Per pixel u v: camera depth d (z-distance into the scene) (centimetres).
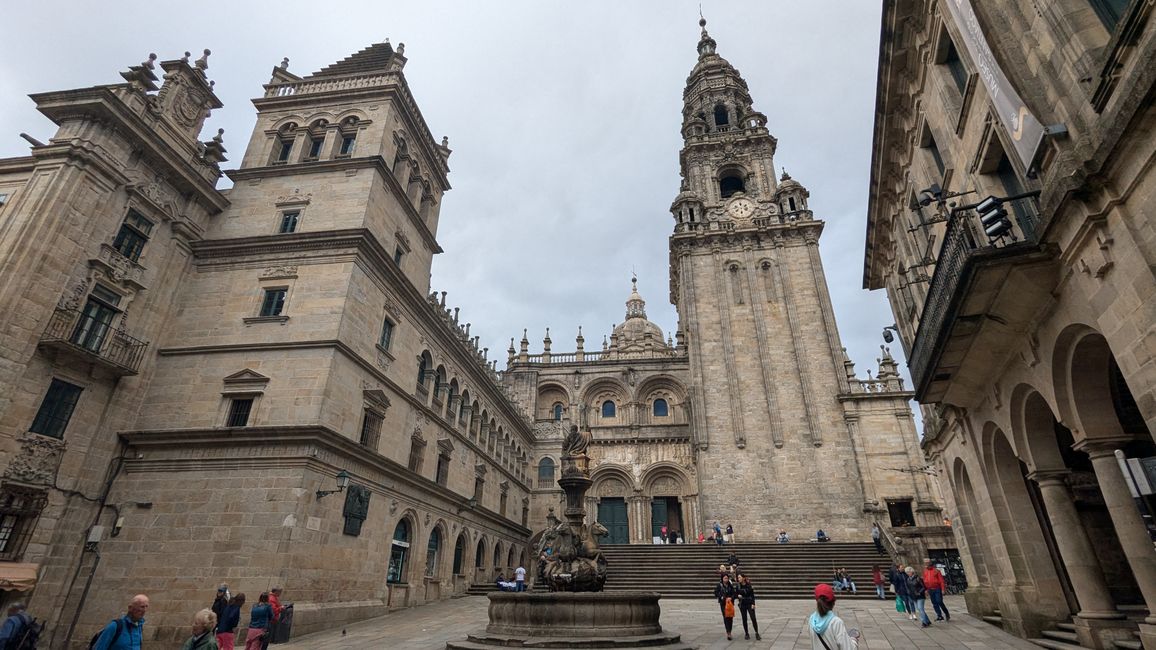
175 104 2458
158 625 1762
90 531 1886
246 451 1983
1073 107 809
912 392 4034
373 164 2644
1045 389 1067
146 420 2133
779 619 1991
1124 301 749
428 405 2984
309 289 2327
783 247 4806
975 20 980
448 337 3250
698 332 4597
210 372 2197
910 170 1720
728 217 5178
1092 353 948
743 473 4034
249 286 2383
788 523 3825
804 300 4569
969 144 1221
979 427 1533
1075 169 765
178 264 2384
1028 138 870
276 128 2928
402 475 2527
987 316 1051
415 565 2645
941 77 1317
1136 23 665
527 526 4762
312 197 2612
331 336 2209
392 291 2683
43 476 1786
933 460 2152
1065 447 1516
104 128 2072
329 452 2058
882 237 2166
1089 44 785
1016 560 1470
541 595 1429
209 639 716
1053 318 973
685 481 4734
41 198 1884
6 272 1758
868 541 3628
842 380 4206
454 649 1371
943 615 1808
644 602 1452
